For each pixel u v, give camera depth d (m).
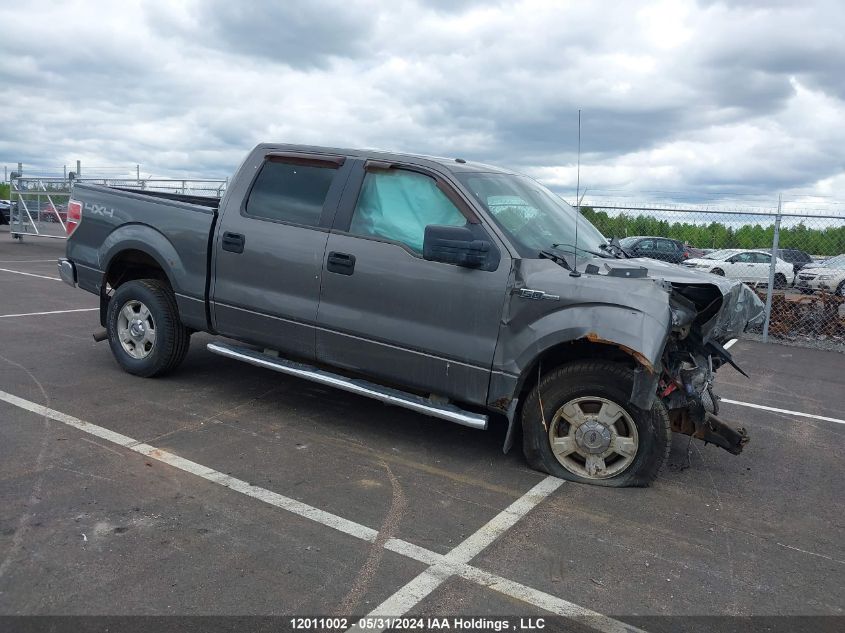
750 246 12.71
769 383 8.06
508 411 4.41
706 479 4.72
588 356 4.52
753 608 3.15
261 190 5.38
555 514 4.00
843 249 11.60
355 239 4.85
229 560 3.28
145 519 3.62
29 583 2.99
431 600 3.06
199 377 6.32
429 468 4.58
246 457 4.57
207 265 5.53
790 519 4.16
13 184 21.55
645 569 3.44
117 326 6.18
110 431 4.87
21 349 7.09
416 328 4.61
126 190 6.26
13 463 4.21
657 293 4.16
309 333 5.06
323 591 3.07
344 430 5.21
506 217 4.63
